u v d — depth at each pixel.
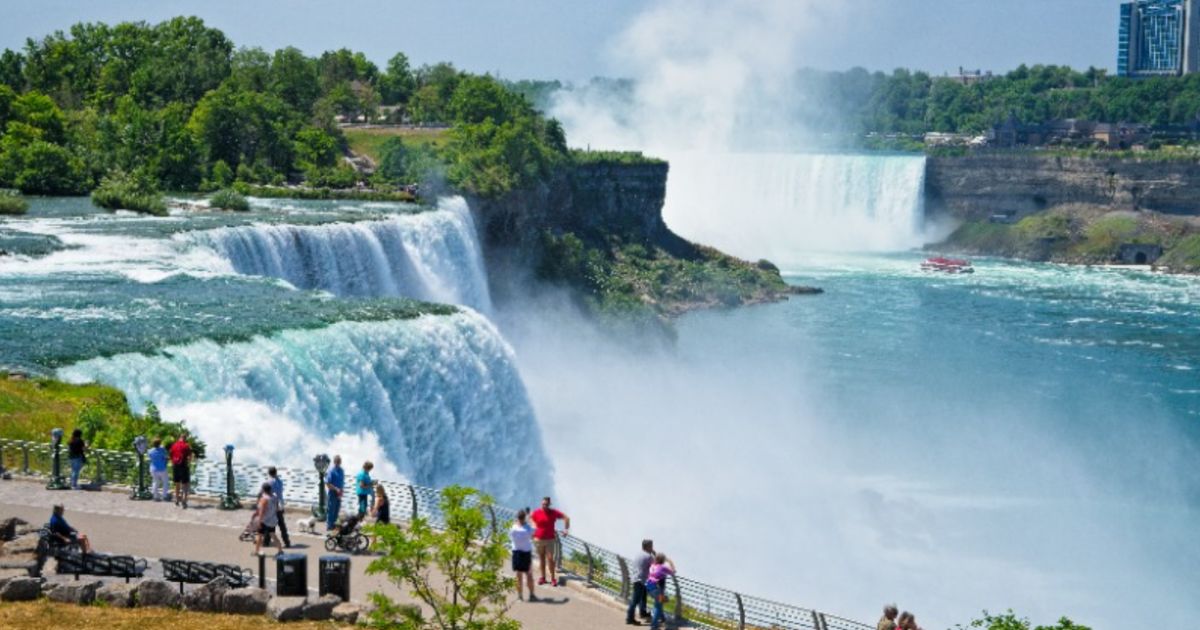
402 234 112.44
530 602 39.25
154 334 65.50
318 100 186.25
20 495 45.31
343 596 36.12
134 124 140.12
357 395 66.56
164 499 45.44
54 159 127.38
